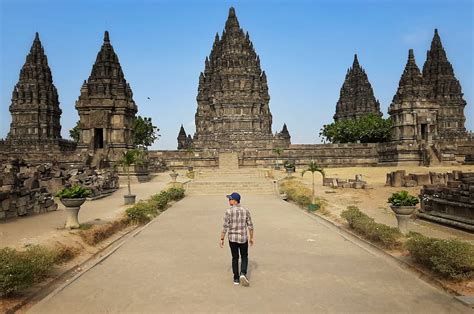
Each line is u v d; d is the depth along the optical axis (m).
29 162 58.75
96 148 60.88
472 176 26.45
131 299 10.48
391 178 42.66
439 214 22.80
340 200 34.97
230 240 11.88
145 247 17.00
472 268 11.27
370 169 63.38
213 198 40.91
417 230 20.59
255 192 46.22
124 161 33.94
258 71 98.62
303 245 17.22
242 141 85.50
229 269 13.34
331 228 21.83
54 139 100.75
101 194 37.97
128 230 21.42
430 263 12.57
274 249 16.41
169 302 10.23
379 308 9.75
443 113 106.31
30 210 25.73
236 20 100.31
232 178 56.84
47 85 106.44
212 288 11.33
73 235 16.97
